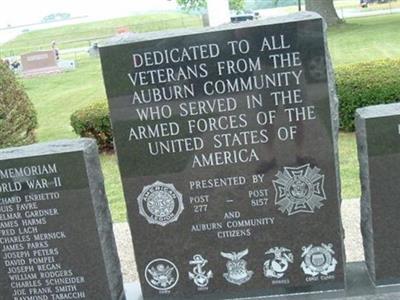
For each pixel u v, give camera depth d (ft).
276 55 6.20
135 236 6.79
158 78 6.35
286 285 6.76
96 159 6.70
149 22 69.21
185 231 6.73
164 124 6.46
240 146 6.45
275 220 6.61
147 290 6.93
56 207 6.56
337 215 6.54
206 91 6.35
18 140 13.56
